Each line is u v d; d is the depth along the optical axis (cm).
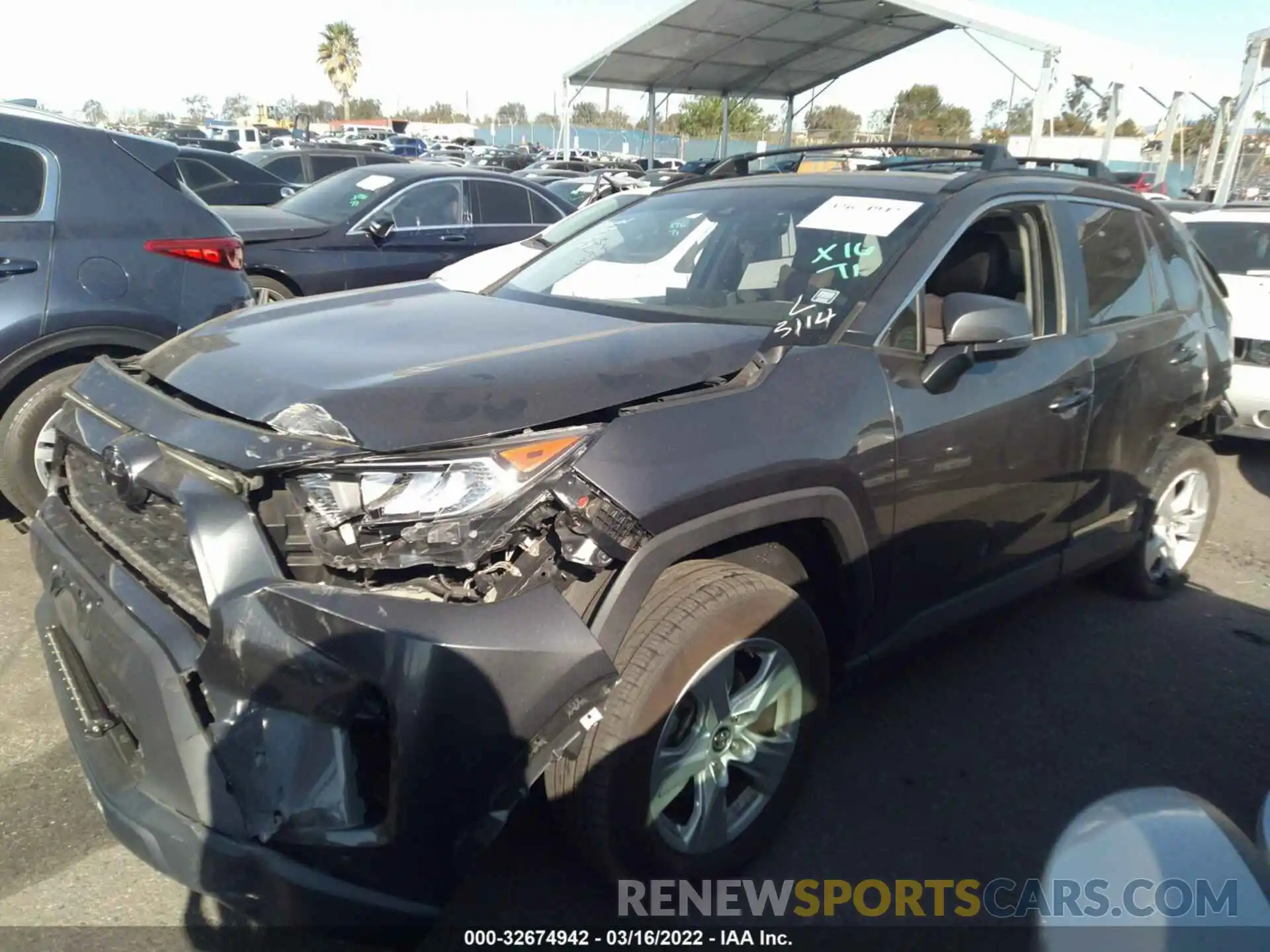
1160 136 1945
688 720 236
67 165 432
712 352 254
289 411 208
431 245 882
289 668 186
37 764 297
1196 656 398
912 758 319
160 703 195
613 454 211
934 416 282
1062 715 349
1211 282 458
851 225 314
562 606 199
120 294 436
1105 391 358
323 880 186
